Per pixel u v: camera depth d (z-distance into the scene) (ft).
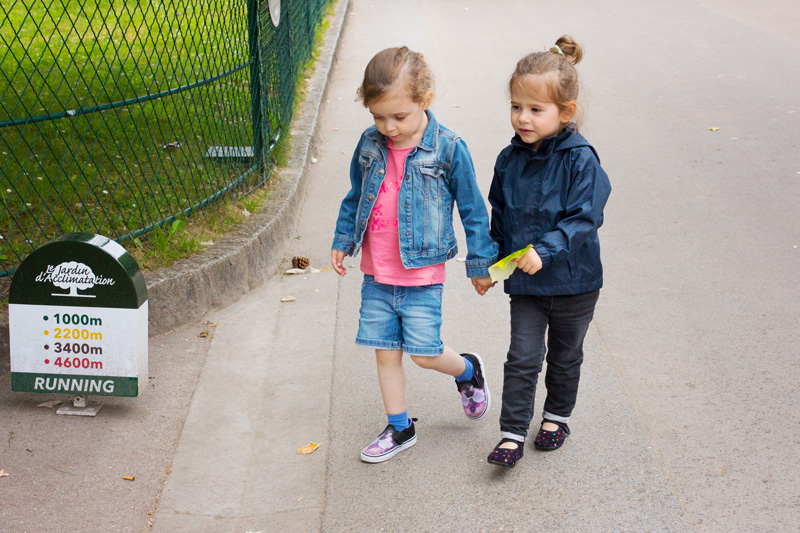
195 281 13.96
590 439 10.62
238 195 17.56
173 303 13.61
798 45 37.14
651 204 19.65
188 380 12.19
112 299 10.90
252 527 9.24
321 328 14.03
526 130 9.03
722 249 16.90
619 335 13.50
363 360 12.98
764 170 21.80
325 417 11.40
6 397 11.41
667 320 13.96
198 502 9.62
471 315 14.49
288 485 9.98
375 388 12.13
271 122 20.81
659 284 15.39
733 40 38.58
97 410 11.16
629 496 9.46
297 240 18.01
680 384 11.94
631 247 17.17
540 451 10.37
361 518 9.29
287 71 23.35
